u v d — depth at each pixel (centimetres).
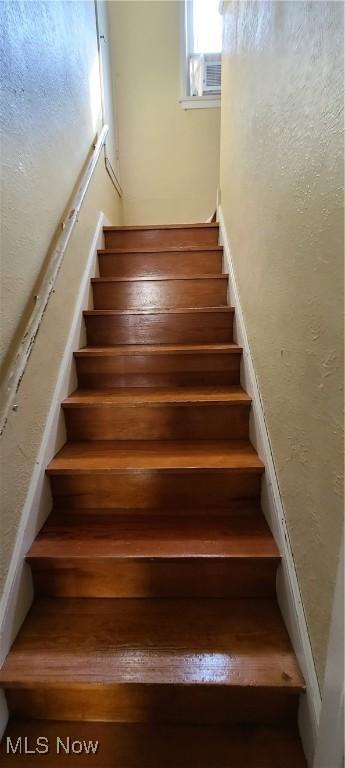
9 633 96
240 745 87
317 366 80
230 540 115
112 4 301
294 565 96
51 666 91
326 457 76
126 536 118
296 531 95
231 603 110
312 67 77
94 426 150
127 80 313
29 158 117
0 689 89
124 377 169
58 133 148
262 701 89
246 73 149
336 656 70
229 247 201
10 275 102
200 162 325
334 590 73
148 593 112
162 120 319
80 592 112
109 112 283
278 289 108
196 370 169
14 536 103
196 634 100
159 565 110
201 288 202
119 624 103
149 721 92
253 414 142
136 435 151
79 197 166
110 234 239
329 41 68
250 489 131
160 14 303
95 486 131
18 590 102
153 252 218
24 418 112
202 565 110
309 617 86
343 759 68
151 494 131
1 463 97
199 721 91
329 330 73
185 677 88
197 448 143
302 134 85
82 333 179
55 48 146
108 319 184
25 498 111
